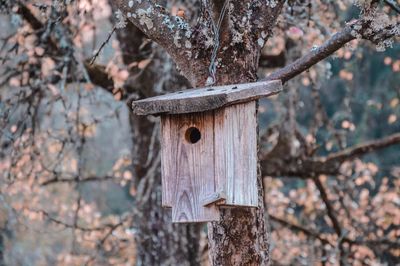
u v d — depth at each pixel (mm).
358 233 11109
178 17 5891
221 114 5477
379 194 11266
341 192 11109
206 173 5508
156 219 9938
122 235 11031
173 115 5652
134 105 5551
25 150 9594
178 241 9914
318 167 10500
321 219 13422
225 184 5469
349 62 11656
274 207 11836
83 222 13141
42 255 14617
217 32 5676
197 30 5840
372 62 16094
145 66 9359
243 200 5547
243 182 5551
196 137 5676
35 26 9281
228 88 5453
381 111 16375
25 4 9117
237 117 5531
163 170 5691
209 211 5496
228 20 5754
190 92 5547
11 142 9914
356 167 11125
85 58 9594
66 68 8977
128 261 11430
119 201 20688
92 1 7844
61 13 7484
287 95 10375
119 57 9547
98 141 17766
